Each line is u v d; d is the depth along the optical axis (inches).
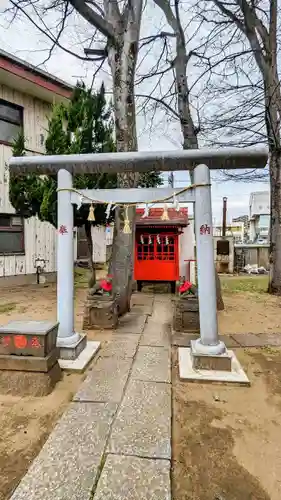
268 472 77.5
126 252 235.0
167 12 251.6
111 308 197.2
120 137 223.5
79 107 269.4
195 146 258.8
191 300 193.5
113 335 186.1
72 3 192.2
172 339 178.9
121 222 231.9
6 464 78.9
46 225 402.9
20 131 343.6
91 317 197.8
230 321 219.9
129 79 221.6
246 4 245.6
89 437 89.1
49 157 148.3
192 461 81.0
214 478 75.3
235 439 90.1
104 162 144.0
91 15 198.8
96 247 576.7
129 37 216.8
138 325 208.5
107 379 127.0
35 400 109.7
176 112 295.1
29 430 93.1
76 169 149.8
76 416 99.8
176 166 142.1
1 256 356.2
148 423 96.3
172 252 340.5
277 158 310.0
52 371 118.6
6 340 114.7
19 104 366.9
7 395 112.2
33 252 388.8
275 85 275.7
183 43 256.8
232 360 140.6
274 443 88.5
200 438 90.5
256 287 372.8
